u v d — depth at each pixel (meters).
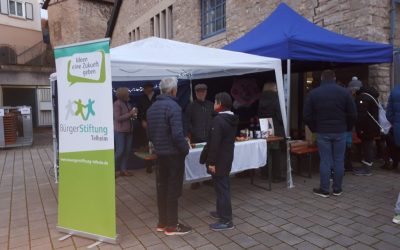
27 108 11.80
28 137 11.84
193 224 4.11
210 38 11.34
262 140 5.11
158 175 3.86
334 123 4.68
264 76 7.27
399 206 3.87
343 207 4.43
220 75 6.92
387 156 6.13
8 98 17.14
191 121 5.54
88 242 3.72
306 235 3.68
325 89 4.70
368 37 6.58
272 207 4.55
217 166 3.78
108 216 3.66
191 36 12.35
